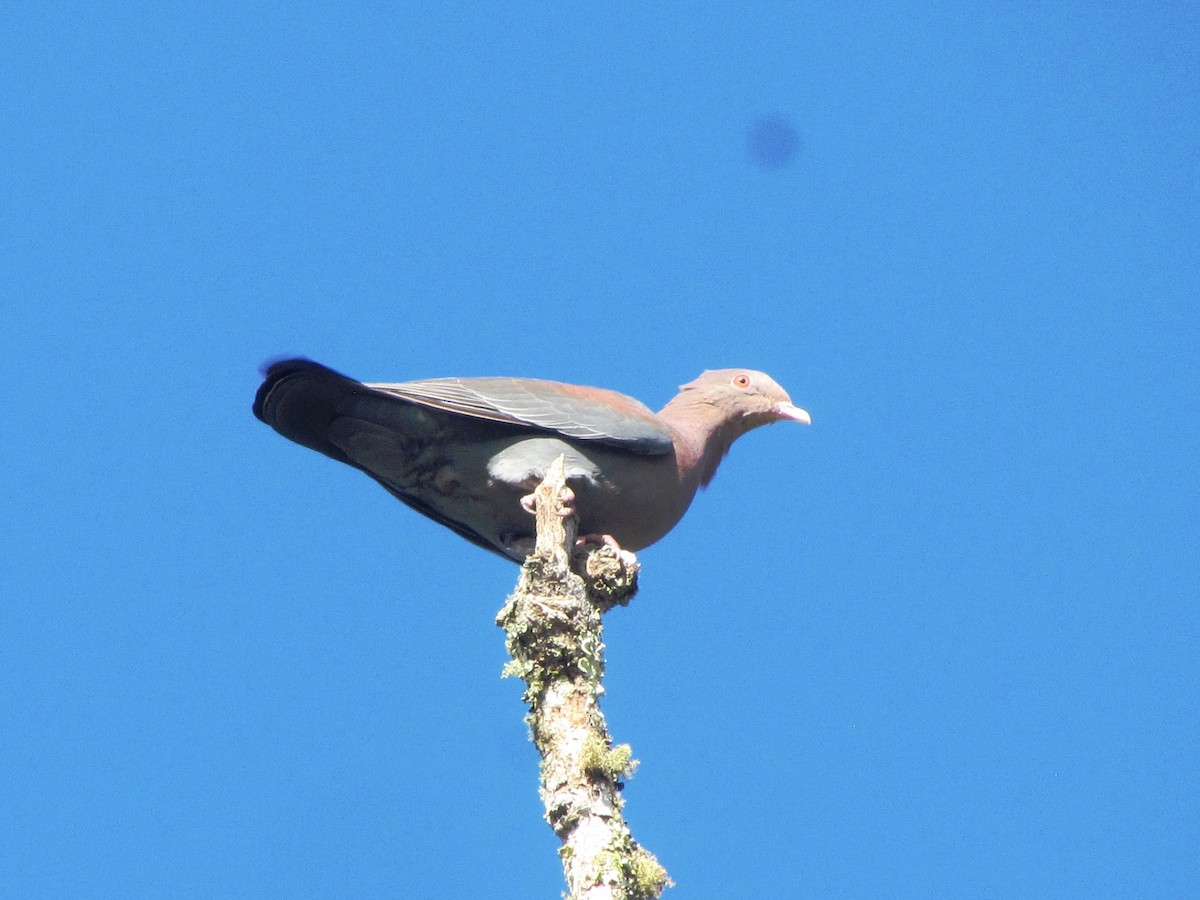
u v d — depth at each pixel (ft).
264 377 42.14
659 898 27.99
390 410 43.91
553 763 30.53
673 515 48.52
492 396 44.88
